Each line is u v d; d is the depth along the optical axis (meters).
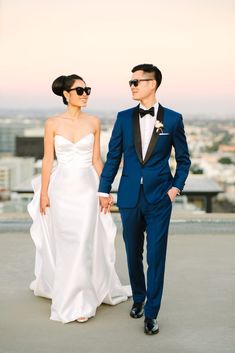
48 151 3.04
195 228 4.98
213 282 3.51
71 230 2.93
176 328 2.74
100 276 3.03
